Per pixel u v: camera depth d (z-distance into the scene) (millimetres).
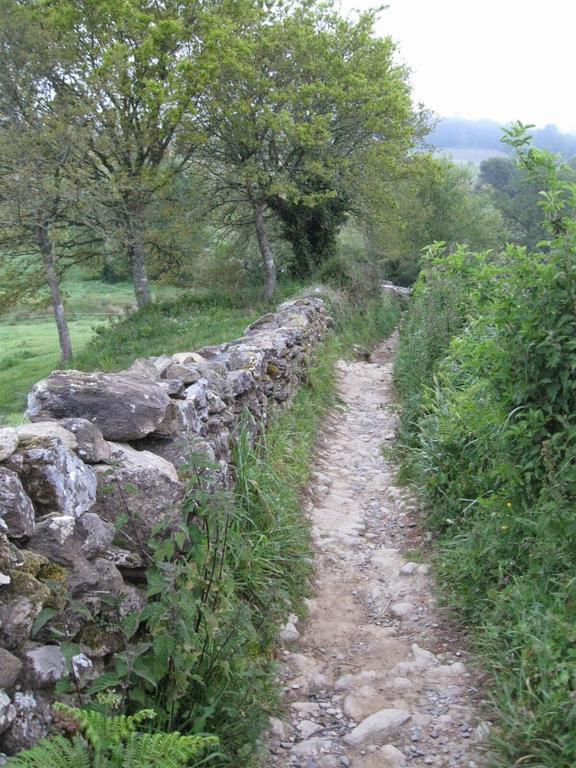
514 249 4789
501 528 4746
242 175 22219
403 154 24609
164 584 3225
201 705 3334
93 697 2922
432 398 8414
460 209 37438
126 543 3594
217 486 4520
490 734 3510
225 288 26672
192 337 19266
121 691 3055
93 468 3637
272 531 5508
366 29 22672
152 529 3516
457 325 10008
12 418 13344
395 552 5938
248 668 3738
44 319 40188
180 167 24688
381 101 21797
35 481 3076
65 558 3004
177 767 2551
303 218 24766
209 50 20516
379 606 5152
